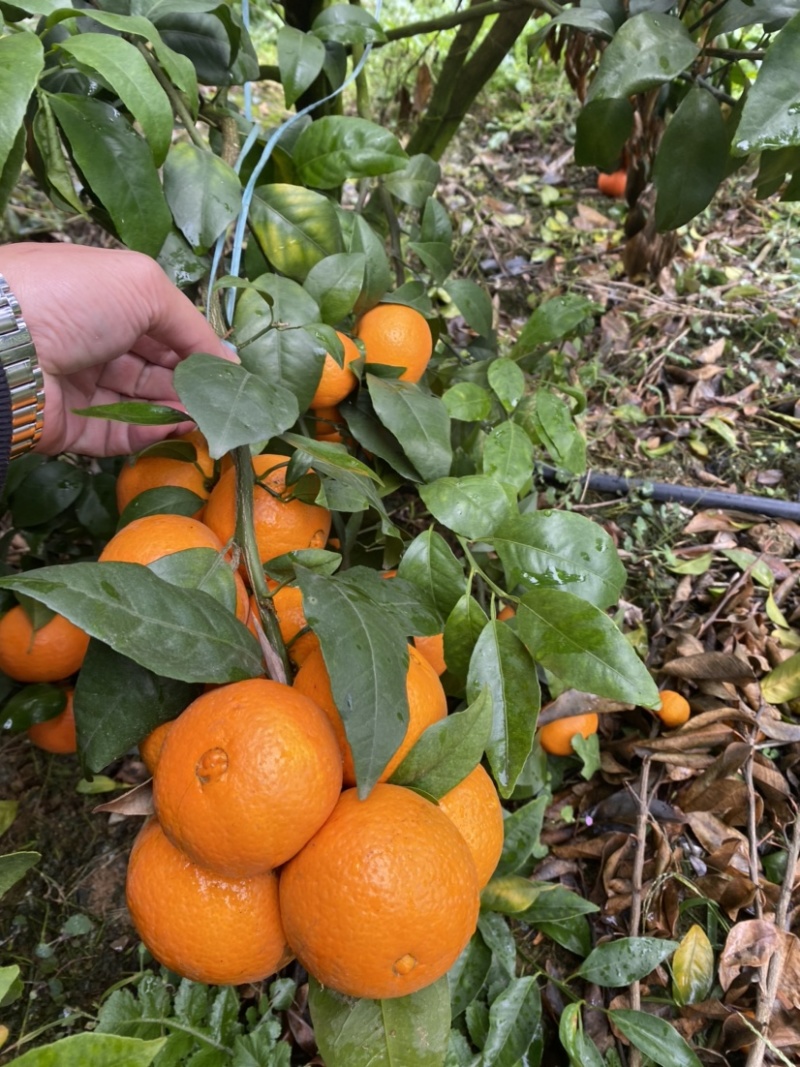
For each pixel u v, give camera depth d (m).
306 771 0.30
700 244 1.30
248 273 0.59
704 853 0.66
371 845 0.31
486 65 0.84
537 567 0.47
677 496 0.93
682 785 0.69
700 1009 0.56
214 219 0.51
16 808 0.62
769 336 1.14
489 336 0.75
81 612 0.31
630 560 0.87
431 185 0.71
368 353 0.56
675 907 0.61
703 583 0.84
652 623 0.81
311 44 0.58
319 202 0.57
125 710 0.36
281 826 0.30
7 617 0.51
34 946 0.59
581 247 1.29
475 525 0.49
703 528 0.90
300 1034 0.54
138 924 0.35
